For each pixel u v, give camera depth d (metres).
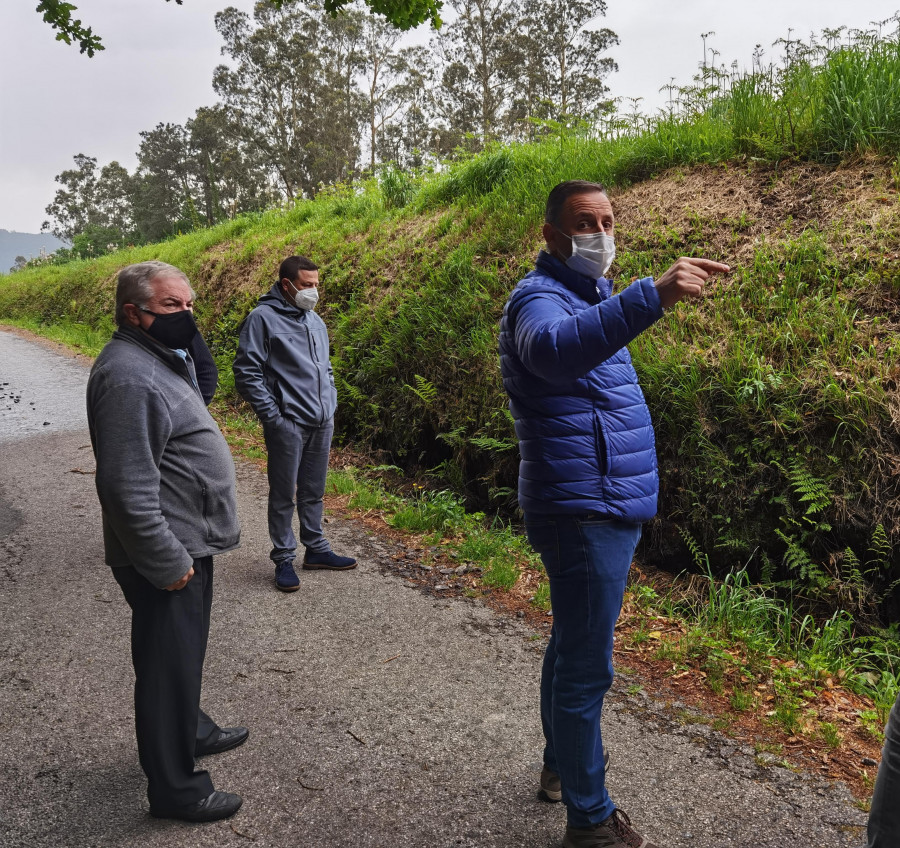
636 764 2.70
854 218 5.22
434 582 4.42
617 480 2.01
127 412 2.10
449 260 7.54
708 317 5.12
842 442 4.05
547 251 2.16
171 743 2.28
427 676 3.32
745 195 5.99
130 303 2.19
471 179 9.20
